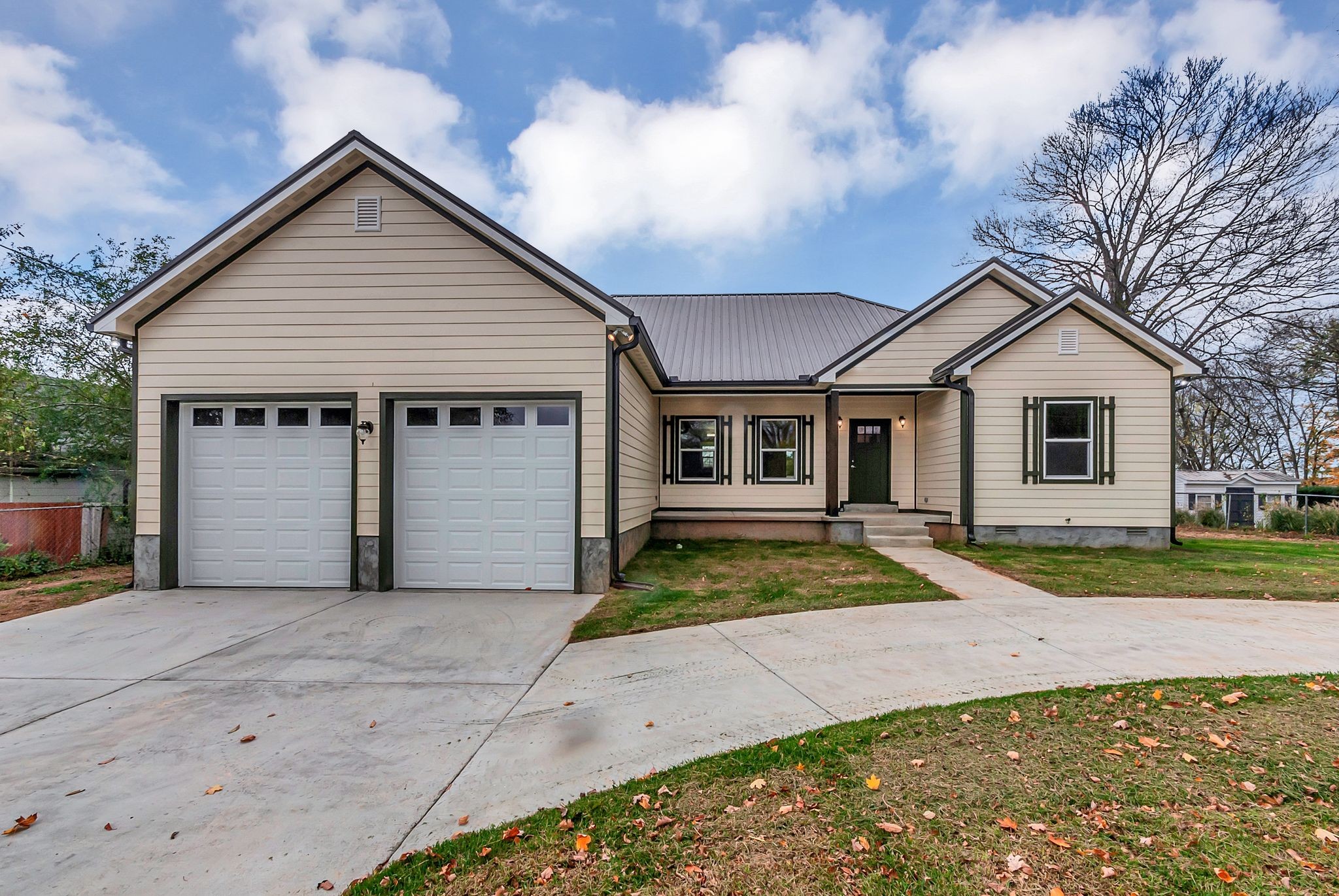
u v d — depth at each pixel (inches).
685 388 467.2
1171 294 759.1
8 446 404.2
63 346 426.3
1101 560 353.4
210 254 291.3
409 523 300.7
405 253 296.4
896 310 622.2
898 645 195.3
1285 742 122.5
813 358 520.7
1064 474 414.3
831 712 143.3
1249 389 752.3
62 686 168.9
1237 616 227.1
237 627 230.7
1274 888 79.8
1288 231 670.5
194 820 102.7
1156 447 409.1
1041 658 180.4
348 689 166.4
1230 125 695.7
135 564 297.3
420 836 97.0
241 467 303.6
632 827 97.2
